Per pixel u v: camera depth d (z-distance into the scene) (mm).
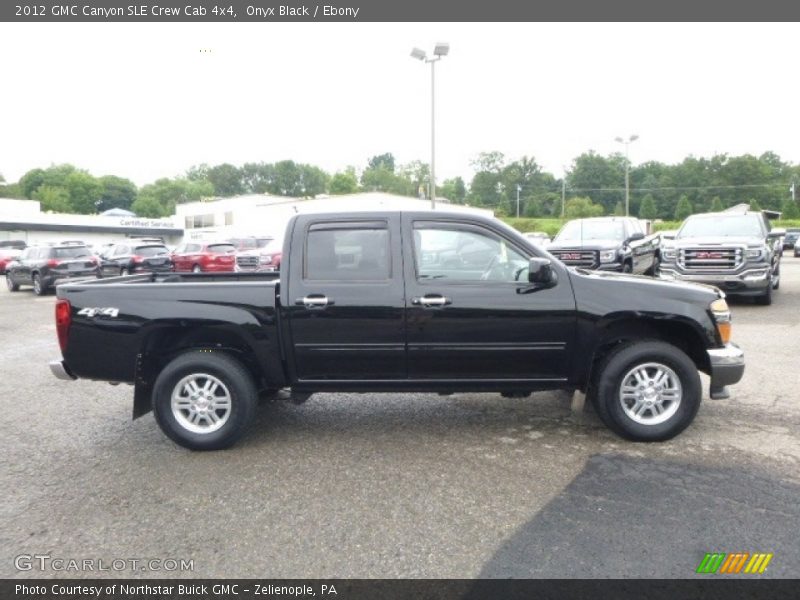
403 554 3180
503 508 3654
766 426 5004
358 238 4695
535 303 4570
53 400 6305
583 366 4652
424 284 4605
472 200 107875
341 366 4699
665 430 4617
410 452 4605
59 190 104938
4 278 28266
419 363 4668
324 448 4727
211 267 23797
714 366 4594
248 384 4676
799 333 9008
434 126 22594
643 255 14609
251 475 4230
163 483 4121
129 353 4703
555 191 103375
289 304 4613
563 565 3039
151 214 110562
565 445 4676
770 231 12469
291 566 3102
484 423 5250
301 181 138750
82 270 19562
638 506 3635
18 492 4012
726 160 93312
